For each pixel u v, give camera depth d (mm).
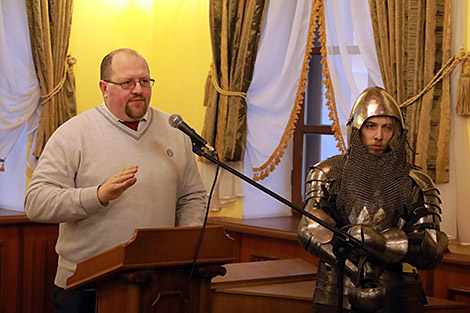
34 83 3969
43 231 3988
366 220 2291
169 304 1959
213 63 4070
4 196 4207
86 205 2197
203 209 2629
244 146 3982
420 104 3244
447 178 3193
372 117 2270
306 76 3861
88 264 1965
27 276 3922
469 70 3168
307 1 3852
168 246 1919
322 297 2260
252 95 4008
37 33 3910
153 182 2438
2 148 3900
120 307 1939
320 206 2309
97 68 4398
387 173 2303
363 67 3592
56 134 2416
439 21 3205
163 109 4660
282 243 3758
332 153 4188
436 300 2650
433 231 2219
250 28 3922
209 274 2023
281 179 4297
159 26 4707
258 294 2654
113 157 2404
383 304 2066
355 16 3518
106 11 4438
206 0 4418
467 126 3252
